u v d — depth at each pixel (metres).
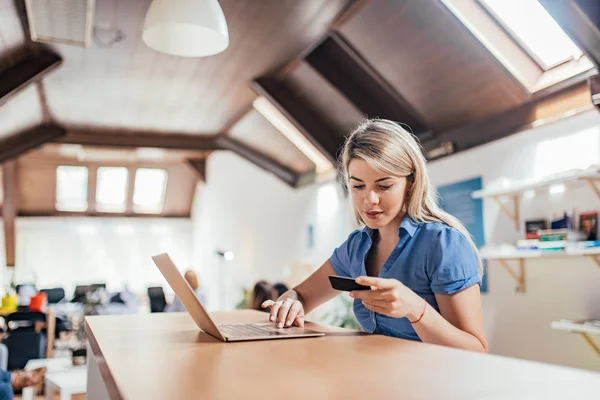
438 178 4.94
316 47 4.82
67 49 4.76
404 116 5.01
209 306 11.59
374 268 1.47
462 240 1.27
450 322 1.23
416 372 0.72
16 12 3.95
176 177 12.83
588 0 2.74
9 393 2.49
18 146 7.33
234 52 4.97
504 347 4.02
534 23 3.51
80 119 7.20
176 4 2.61
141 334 1.18
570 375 0.68
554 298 3.63
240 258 9.90
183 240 13.56
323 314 6.26
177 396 0.60
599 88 3.03
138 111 6.87
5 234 11.71
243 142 8.00
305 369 0.75
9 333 5.56
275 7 4.07
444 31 3.81
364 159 1.28
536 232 3.72
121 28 4.33
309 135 5.98
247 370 0.75
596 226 3.34
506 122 4.10
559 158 3.68
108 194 12.68
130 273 13.09
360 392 0.61
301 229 7.67
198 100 6.44
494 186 4.02
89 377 1.51
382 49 4.39
